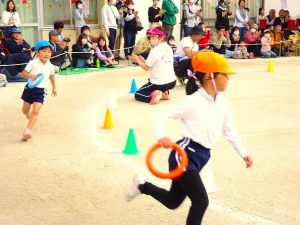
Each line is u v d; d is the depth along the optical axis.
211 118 4.02
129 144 6.92
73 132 8.06
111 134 7.94
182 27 19.14
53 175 6.04
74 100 10.78
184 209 5.03
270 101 10.65
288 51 20.34
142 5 18.80
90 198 5.34
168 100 10.84
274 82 13.37
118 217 4.86
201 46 15.34
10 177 5.99
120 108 10.00
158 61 10.38
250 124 8.59
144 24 18.94
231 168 6.26
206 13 21.09
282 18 20.64
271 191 5.51
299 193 5.46
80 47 15.55
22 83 12.91
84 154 6.88
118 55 17.22
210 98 4.00
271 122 8.74
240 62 18.08
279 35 19.98
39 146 7.27
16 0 16.31
